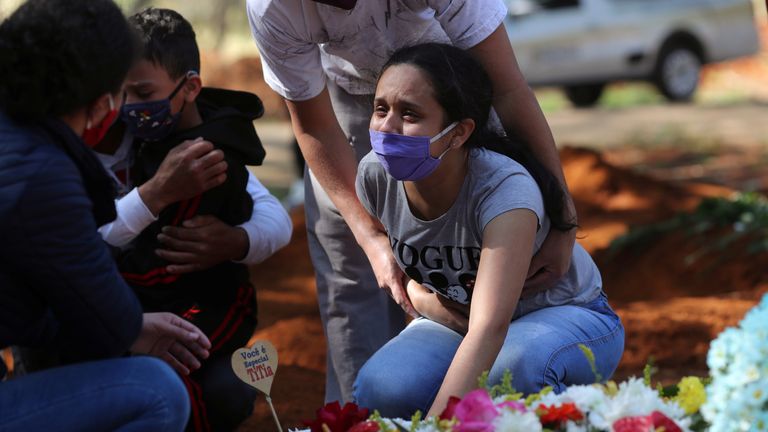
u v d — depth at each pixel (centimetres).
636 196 1307
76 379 394
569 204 496
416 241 491
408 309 529
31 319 390
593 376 494
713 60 2406
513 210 457
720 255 1020
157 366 409
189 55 522
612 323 512
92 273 382
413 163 458
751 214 1070
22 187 369
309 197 625
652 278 1034
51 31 376
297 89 545
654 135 2044
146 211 511
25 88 376
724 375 393
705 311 860
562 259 490
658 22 2309
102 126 427
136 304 404
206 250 529
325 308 630
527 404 410
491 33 503
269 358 459
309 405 687
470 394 390
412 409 485
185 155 509
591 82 2233
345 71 573
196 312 538
